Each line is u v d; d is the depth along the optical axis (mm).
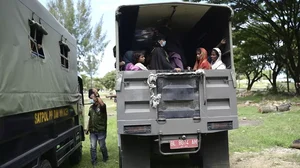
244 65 40188
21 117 3934
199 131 5184
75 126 7484
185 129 5168
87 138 11555
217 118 5238
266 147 8438
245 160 7137
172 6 5891
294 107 19094
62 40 6402
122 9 5852
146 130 5105
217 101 5301
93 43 35594
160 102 5145
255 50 34625
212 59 6156
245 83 80312
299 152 7742
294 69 28172
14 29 3850
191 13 6426
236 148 8312
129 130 5074
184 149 5348
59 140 5551
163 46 6430
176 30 7812
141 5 5715
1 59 3438
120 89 5086
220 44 6273
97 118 7516
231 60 5703
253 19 28984
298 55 27406
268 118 14180
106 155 7805
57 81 5754
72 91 7184
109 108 25531
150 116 5113
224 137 5949
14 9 3887
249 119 14414
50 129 5293
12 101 3637
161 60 5980
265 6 27125
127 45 7512
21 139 3988
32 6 4578
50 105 5188
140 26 7223
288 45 27672
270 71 43875
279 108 16984
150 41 7301
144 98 5117
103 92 51000
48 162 4859
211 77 5281
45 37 5191
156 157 7789
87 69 36000
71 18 33969
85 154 8797
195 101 5223
